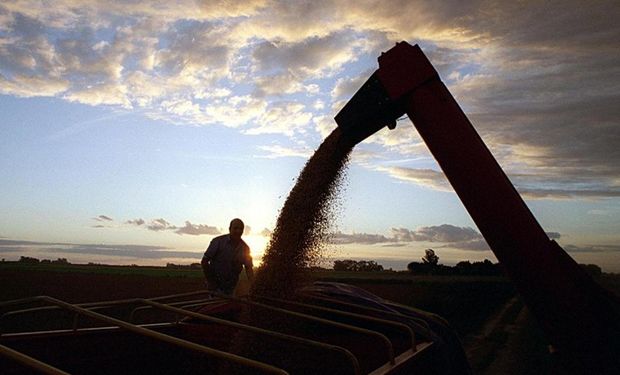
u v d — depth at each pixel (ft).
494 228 9.98
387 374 9.05
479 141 10.39
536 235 9.75
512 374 27.30
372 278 267.80
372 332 10.28
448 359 13.55
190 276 195.42
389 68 11.25
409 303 75.61
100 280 124.67
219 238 20.75
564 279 9.55
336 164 14.47
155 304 10.93
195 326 13.57
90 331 11.19
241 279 21.02
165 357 12.74
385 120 11.89
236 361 6.92
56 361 10.45
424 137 10.85
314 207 14.96
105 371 11.39
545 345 37.68
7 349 5.83
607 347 9.29
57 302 8.93
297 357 12.93
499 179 10.05
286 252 14.62
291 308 13.93
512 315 66.59
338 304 14.48
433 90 10.84
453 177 10.39
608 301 9.63
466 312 67.67
